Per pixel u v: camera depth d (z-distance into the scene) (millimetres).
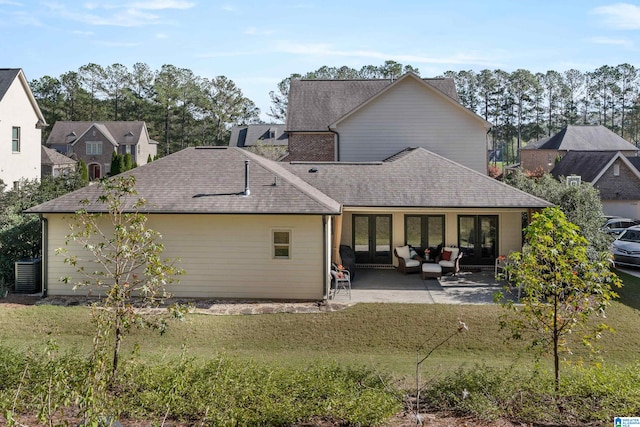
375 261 21578
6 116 33219
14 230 18469
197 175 18406
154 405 6773
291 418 6559
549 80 103375
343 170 22203
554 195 21375
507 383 7746
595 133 59188
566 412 7027
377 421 6523
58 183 27000
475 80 100812
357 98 32500
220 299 16594
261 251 16672
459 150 27344
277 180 17828
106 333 6590
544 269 7852
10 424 4914
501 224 20938
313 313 14867
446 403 7398
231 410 6438
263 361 10203
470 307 15164
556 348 7887
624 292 17062
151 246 7266
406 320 14266
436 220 21312
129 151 72188
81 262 16797
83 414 5586
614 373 8172
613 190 34594
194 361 8727
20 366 7625
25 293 17188
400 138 27578
